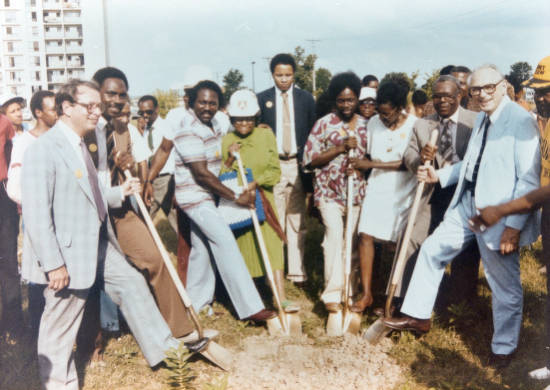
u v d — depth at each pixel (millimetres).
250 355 3611
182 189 3895
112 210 3424
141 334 3309
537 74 3463
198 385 3266
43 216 2861
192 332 3500
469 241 3523
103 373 3359
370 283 4012
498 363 3408
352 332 3867
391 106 3832
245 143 4070
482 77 3195
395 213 3965
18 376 3338
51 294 3008
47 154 2895
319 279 5012
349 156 3951
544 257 3320
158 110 4996
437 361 3498
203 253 4117
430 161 3807
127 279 3270
